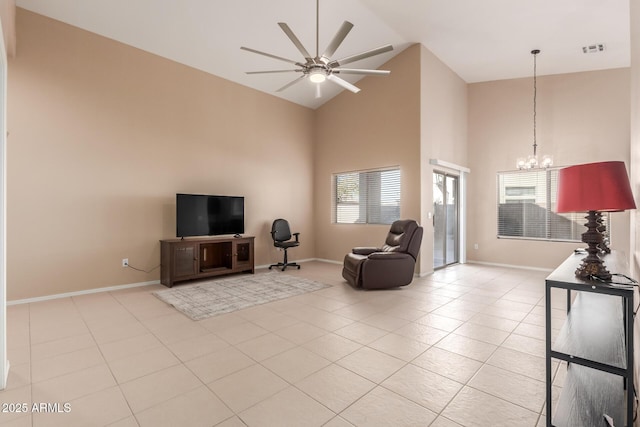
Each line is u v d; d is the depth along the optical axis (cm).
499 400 189
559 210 170
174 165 510
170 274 463
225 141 576
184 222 496
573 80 580
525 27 455
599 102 558
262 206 634
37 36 390
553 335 285
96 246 434
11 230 375
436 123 584
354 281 450
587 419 156
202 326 309
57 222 404
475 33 488
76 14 400
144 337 283
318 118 728
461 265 659
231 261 543
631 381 139
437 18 455
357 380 212
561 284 156
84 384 207
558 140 592
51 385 206
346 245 670
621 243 529
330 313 348
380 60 586
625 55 510
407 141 559
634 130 200
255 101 624
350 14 446
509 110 642
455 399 190
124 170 458
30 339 278
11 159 374
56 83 403
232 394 196
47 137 397
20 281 380
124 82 459
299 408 182
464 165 680
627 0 381
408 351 254
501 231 657
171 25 432
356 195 661
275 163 657
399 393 196
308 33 475
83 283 424
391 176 599
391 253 449
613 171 153
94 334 289
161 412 179
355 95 646
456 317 334
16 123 377
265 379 213
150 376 217
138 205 471
